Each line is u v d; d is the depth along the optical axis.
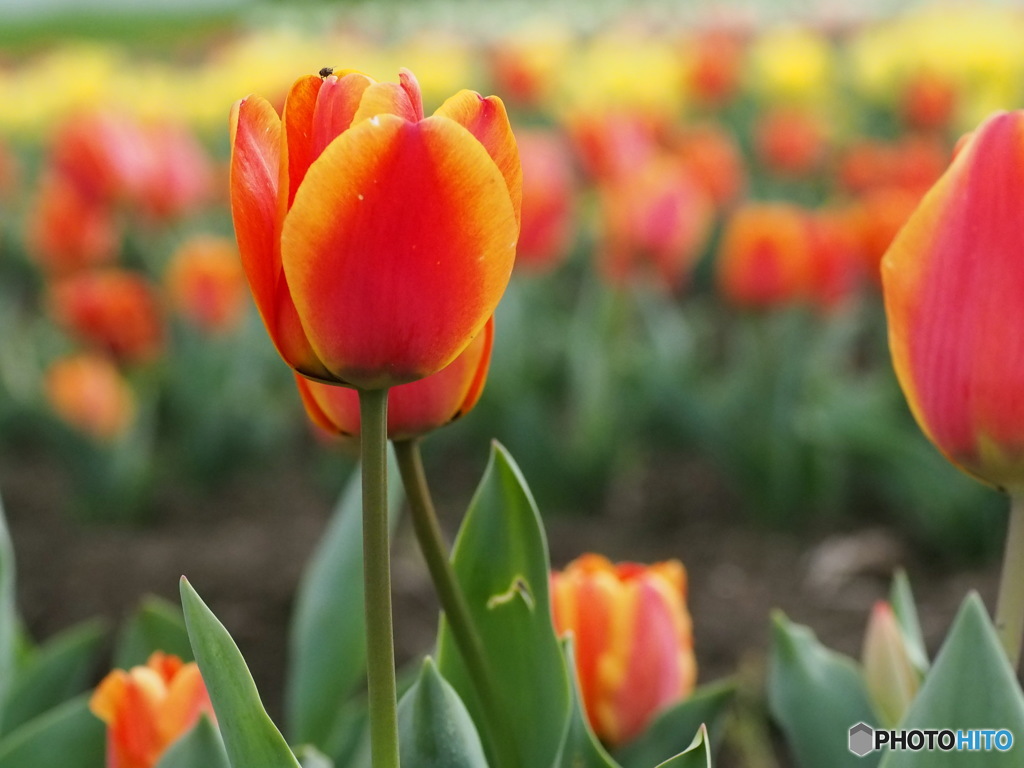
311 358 0.40
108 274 2.31
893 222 1.44
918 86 2.56
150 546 1.59
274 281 0.40
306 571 1.49
